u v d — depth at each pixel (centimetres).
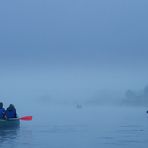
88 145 1903
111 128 2731
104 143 1962
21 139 2120
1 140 2078
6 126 2800
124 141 2025
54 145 1909
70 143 1973
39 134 2373
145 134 2327
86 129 2683
